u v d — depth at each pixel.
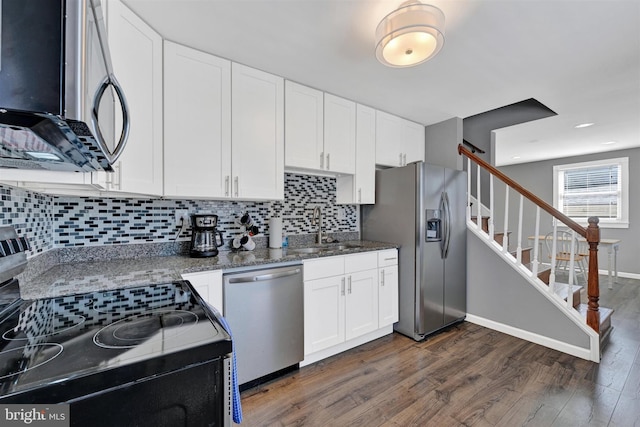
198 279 1.67
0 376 0.56
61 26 0.55
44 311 0.97
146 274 1.49
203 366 0.71
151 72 1.67
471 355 2.36
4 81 0.51
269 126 2.25
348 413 1.68
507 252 2.81
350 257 2.43
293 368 2.16
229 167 2.04
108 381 0.60
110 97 0.92
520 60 2.09
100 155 0.83
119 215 1.94
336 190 3.08
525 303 2.66
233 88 2.07
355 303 2.47
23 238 1.12
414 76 2.33
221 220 2.37
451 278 2.91
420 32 1.46
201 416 0.71
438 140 3.45
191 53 1.89
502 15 1.60
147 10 1.54
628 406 1.72
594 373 2.08
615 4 1.51
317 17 1.62
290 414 1.67
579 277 4.90
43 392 0.54
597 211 5.52
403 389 1.90
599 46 1.91
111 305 1.03
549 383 1.96
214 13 1.58
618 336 2.70
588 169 5.63
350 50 1.95
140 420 0.63
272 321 1.96
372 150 2.98
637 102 2.89
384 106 2.96
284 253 2.25
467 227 3.11
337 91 2.60
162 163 1.76
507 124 3.68
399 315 2.81
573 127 3.76
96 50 0.67
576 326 2.36
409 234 2.73
